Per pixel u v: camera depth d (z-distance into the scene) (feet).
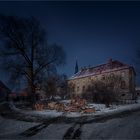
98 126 42.65
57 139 35.45
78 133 38.55
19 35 93.76
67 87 150.30
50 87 118.83
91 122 47.70
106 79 151.94
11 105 91.20
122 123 42.70
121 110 62.64
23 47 92.94
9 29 93.40
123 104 88.17
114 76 147.33
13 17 94.53
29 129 44.34
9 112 70.08
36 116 60.75
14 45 92.38
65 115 60.34
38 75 94.73
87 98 114.73
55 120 53.52
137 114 52.11
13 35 93.61
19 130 43.65
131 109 62.90
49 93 121.60
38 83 95.66
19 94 127.24
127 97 137.80
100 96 100.07
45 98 127.34
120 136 33.63
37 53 95.20
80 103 83.66
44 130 42.80
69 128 43.11
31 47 95.25
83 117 55.36
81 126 44.24
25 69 91.66
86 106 79.87
